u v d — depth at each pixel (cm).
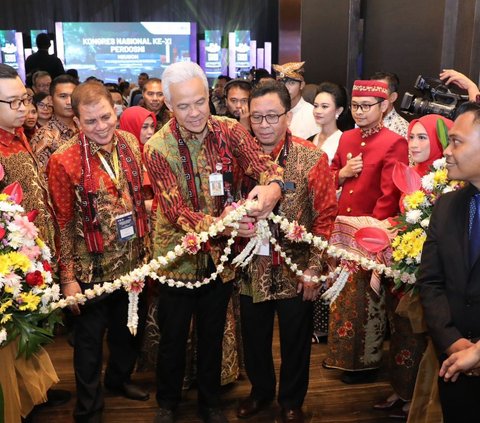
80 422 250
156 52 1498
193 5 1505
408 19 395
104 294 240
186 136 212
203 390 255
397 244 210
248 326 251
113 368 284
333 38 532
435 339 171
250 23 1510
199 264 228
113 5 1502
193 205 216
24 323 194
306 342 247
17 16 1487
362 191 286
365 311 287
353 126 402
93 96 225
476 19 300
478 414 174
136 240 246
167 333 242
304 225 230
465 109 169
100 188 233
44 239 225
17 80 217
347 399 283
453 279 169
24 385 209
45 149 317
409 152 280
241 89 346
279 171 212
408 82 396
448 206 176
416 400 219
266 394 265
